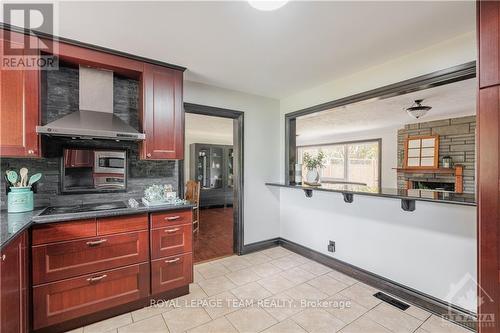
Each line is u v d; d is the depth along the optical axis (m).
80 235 1.90
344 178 7.81
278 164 3.89
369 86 2.62
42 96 2.05
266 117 3.75
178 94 2.56
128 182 2.65
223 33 1.93
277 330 1.89
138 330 1.89
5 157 2.01
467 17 1.71
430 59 2.13
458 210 2.00
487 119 1.38
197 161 6.88
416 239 2.26
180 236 2.36
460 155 5.11
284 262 3.20
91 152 2.45
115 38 2.00
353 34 1.94
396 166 6.40
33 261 1.74
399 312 2.12
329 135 8.07
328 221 3.10
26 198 1.99
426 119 5.46
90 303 1.94
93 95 2.31
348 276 2.80
